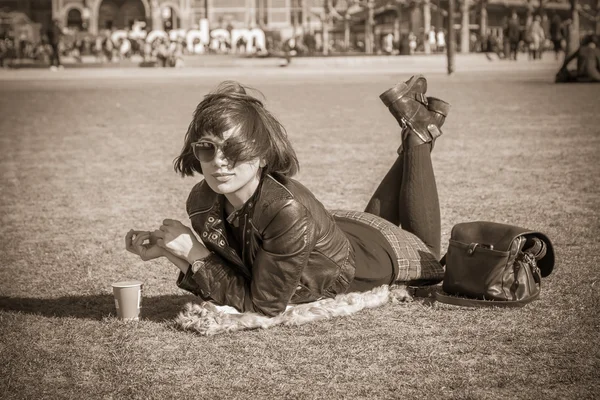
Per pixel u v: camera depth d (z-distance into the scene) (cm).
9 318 501
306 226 445
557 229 730
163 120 2030
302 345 437
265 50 7769
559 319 474
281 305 462
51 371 411
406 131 531
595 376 389
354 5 7269
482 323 468
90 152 1428
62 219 855
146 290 577
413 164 530
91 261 670
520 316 480
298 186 458
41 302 545
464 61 5241
